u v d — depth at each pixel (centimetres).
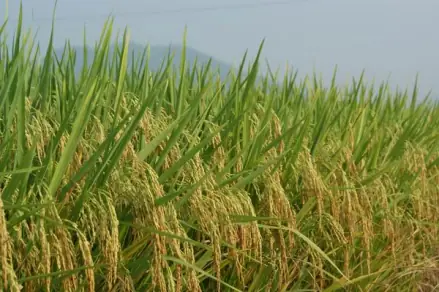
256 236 368
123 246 353
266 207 412
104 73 349
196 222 385
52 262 300
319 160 491
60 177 296
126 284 319
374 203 528
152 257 315
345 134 551
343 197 464
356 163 536
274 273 412
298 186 467
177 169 344
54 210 273
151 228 302
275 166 416
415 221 537
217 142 398
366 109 620
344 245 437
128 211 332
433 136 616
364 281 499
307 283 467
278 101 555
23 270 290
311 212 470
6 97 307
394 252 499
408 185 555
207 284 414
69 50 396
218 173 377
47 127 314
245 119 432
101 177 319
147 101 315
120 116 379
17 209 282
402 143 569
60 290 303
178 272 319
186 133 390
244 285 398
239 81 434
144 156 333
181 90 416
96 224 291
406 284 556
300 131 462
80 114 296
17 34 323
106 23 333
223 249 406
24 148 312
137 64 474
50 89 371
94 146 338
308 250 436
